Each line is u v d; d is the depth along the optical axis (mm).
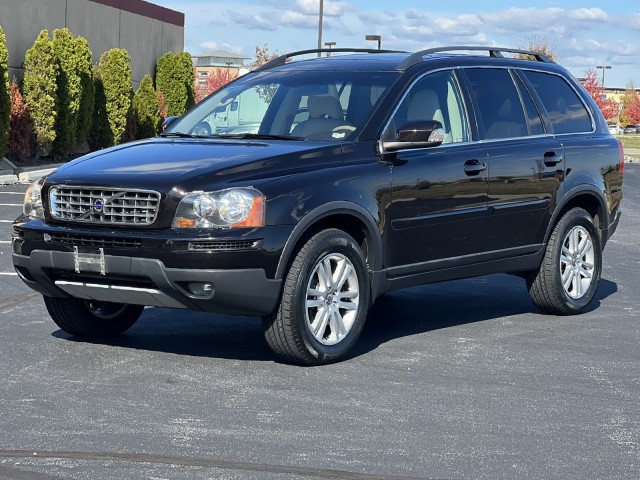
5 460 4715
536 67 8797
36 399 5781
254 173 6512
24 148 25547
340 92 7527
